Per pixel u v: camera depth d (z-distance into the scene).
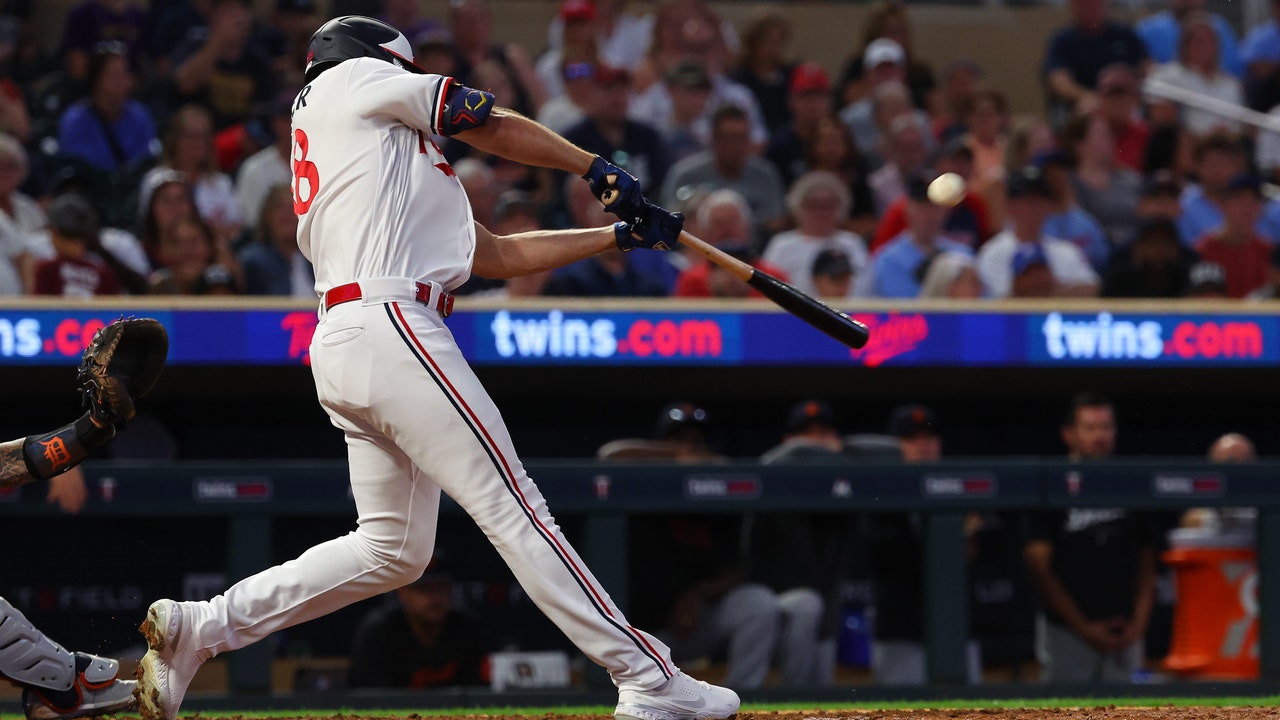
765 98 38.12
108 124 31.97
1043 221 30.19
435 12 40.31
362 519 12.52
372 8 36.25
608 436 26.97
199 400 25.88
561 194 31.45
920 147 34.44
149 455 25.44
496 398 26.55
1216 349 25.09
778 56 38.59
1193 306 25.12
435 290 11.88
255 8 38.47
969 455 28.09
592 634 11.88
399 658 22.06
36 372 23.00
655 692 12.03
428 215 11.95
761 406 27.78
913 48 44.03
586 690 22.14
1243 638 23.53
